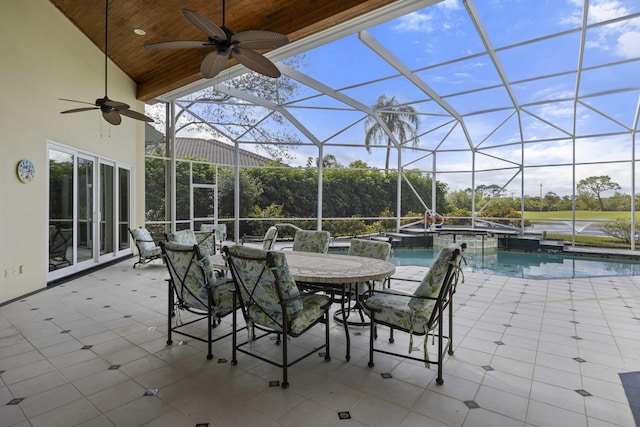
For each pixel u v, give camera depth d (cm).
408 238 1083
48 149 500
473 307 422
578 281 575
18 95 442
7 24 424
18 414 203
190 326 350
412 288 518
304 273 282
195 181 954
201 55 643
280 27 484
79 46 572
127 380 243
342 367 266
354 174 1155
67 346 300
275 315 251
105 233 674
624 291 505
